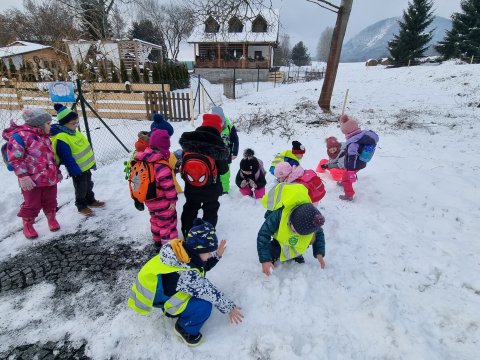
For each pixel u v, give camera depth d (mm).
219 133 3578
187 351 2414
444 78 16750
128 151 7703
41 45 23812
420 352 2287
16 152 3451
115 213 4586
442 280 3117
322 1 10453
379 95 15008
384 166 6289
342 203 4762
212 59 33156
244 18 9344
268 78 32906
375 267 3324
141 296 2363
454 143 7762
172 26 40969
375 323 2570
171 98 11805
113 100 12078
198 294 2328
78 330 2633
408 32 37375
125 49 22203
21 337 2574
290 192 2807
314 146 8047
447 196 4875
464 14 35531
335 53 11070
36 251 3697
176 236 3697
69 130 4055
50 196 3934
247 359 2330
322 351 2330
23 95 11766
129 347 2467
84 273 3336
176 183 5105
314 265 3309
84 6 17891
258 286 3000
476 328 2537
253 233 4000
